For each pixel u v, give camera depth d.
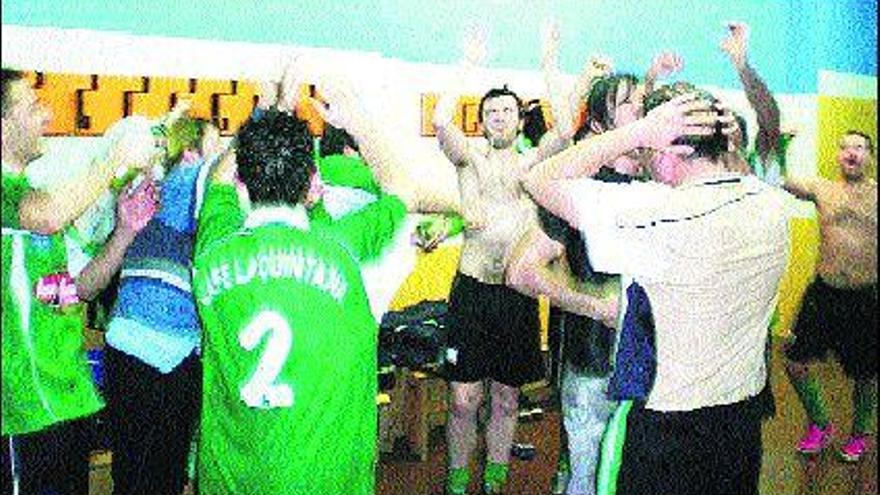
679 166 1.88
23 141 2.30
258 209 1.74
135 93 2.89
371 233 1.82
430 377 3.63
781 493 3.44
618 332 1.93
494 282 3.23
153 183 2.67
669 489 1.88
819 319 3.78
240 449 1.74
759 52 4.35
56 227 2.28
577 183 1.80
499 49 3.72
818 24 4.50
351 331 1.75
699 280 1.77
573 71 3.90
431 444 3.80
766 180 3.84
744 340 1.85
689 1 4.13
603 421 2.74
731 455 1.87
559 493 3.28
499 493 3.38
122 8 2.88
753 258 1.79
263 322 1.69
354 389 1.76
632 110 3.10
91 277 2.42
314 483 1.72
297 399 1.70
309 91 3.27
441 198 1.97
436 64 3.56
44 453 2.36
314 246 1.73
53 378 2.31
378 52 3.42
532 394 4.20
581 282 2.67
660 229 1.76
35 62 2.73
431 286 3.85
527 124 3.52
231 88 3.13
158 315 2.72
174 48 3.00
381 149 1.95
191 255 2.74
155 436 2.77
